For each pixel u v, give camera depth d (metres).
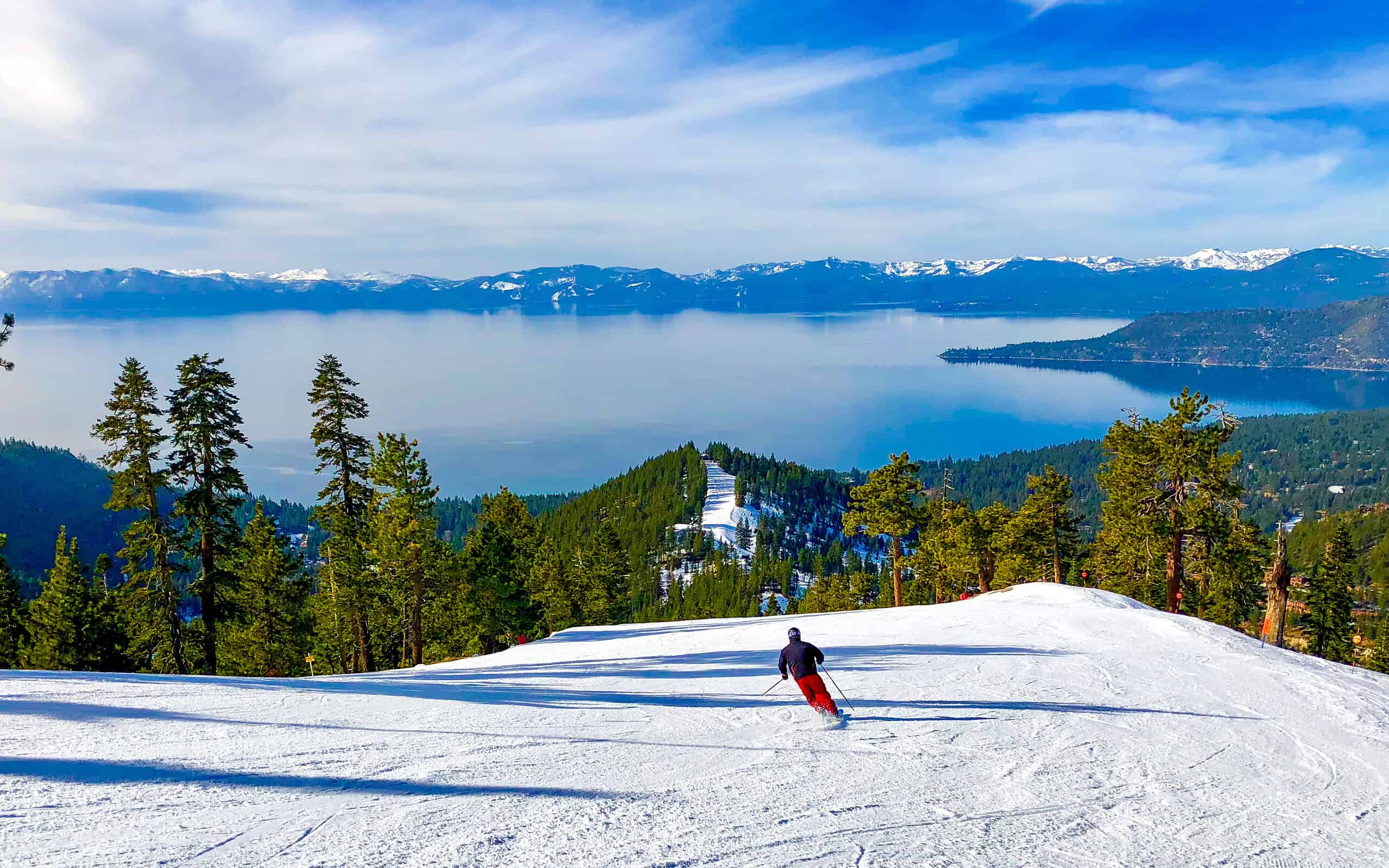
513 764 7.55
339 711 9.89
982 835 6.62
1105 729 10.45
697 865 5.48
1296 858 6.85
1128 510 36.91
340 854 5.18
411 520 39.12
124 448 28.55
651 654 19.16
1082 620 21.03
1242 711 12.01
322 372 38.66
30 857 4.85
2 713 8.73
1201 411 34.28
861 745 9.07
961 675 13.69
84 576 41.38
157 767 6.89
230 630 43.16
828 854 5.89
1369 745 10.57
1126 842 6.82
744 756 8.42
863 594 76.12
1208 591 42.06
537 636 52.50
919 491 46.31
